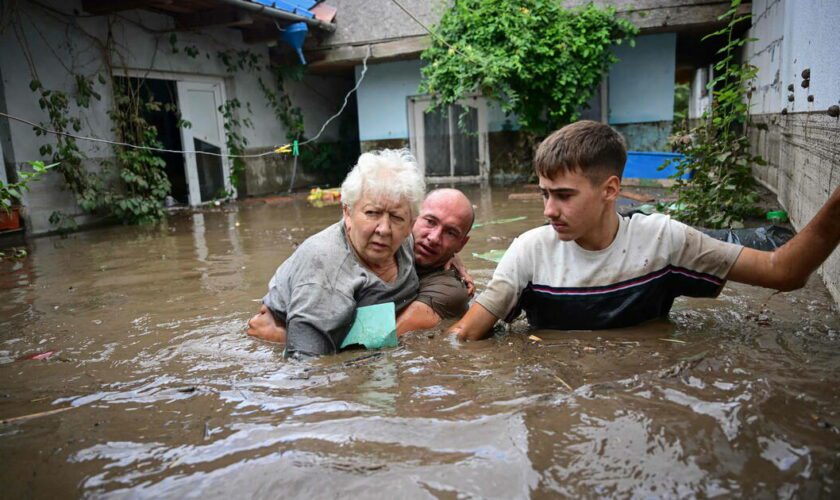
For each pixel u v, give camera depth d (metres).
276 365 2.45
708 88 6.00
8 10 8.20
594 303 2.56
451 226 3.05
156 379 2.35
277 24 11.63
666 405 1.72
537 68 11.38
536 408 1.77
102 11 9.21
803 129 4.89
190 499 1.44
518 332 2.71
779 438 1.52
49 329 3.33
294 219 8.53
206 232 7.63
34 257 6.32
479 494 1.37
